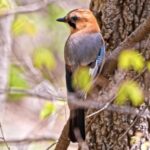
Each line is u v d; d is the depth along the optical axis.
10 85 17.31
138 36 10.84
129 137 11.68
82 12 12.27
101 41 11.88
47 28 20.41
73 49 11.83
